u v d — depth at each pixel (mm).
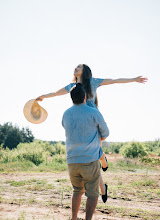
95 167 2910
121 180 8930
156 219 4031
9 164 15430
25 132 46406
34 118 3639
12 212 4121
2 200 5113
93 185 2920
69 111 3018
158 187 7523
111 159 21594
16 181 8469
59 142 31328
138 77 3225
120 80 3287
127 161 18328
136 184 7957
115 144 35688
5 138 42875
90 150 2896
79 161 2865
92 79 3348
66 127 2990
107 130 3037
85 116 2902
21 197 5613
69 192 6371
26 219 3627
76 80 3441
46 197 5664
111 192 6516
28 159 17594
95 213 4238
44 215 3945
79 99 2977
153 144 33688
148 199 5801
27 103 3586
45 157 18656
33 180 8609
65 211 4344
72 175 3016
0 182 8297
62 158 18625
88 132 2898
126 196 6035
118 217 4070
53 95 3537
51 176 10242
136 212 4418
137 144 22750
